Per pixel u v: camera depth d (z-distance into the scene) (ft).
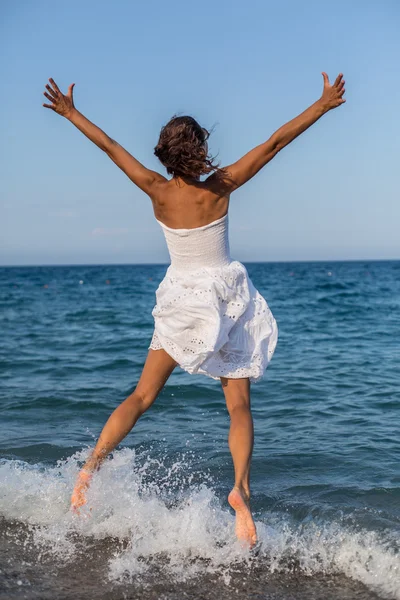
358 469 14.46
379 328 46.39
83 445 16.37
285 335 42.63
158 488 13.20
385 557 9.91
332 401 22.13
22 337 43.01
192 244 10.46
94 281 198.39
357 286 124.98
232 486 13.46
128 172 10.78
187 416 19.92
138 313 64.95
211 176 10.47
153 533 10.90
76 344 38.88
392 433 17.74
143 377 11.26
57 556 10.16
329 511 11.78
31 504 12.05
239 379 10.72
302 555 10.16
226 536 10.76
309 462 15.02
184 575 9.57
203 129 10.44
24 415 20.17
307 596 8.98
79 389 24.57
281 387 24.62
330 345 37.32
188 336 10.50
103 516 11.46
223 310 10.50
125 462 14.62
